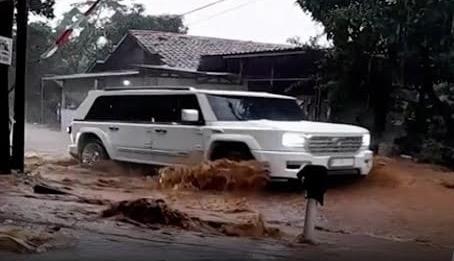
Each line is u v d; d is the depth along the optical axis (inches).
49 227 256.5
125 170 559.5
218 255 227.9
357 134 461.1
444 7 652.1
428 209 399.5
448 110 709.3
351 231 332.8
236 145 466.9
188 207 373.4
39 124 1425.9
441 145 671.8
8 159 447.2
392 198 431.5
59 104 1411.2
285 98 522.6
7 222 262.2
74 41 1533.0
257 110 498.6
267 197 438.0
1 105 444.5
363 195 442.0
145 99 542.3
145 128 531.2
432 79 708.7
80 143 600.1
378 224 353.7
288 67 899.4
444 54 666.2
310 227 280.1
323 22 780.6
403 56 682.8
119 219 297.3
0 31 440.1
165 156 514.6
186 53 1182.9
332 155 446.0
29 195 364.5
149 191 450.6
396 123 765.3
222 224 307.1
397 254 260.1
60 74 1509.6
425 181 486.9
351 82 740.0
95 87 1224.2
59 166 602.5
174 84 1035.3
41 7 895.7
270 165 439.5
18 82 460.4
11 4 442.6
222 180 449.1
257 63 944.9
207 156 477.7
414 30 674.2
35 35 1450.5
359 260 238.4
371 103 745.6
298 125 454.0
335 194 445.4
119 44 1273.4
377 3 697.0
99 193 418.3
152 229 282.4
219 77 975.0
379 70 714.2
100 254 212.4
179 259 214.7
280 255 237.3
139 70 1085.8
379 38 687.1
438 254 266.2
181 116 498.0
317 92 830.5
